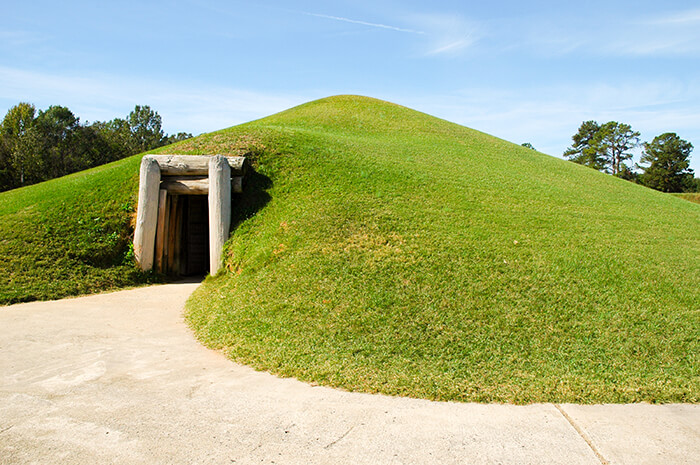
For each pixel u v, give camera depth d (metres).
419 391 5.20
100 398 4.72
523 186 16.20
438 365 5.93
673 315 7.66
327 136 19.27
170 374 5.56
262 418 4.38
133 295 10.30
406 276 8.42
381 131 25.12
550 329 6.95
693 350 6.64
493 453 3.83
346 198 11.98
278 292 8.27
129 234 12.12
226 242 11.30
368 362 5.99
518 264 9.13
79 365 5.76
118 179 14.04
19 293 9.52
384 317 7.14
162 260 12.34
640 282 8.90
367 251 9.36
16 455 3.56
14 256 10.70
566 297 7.97
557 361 6.12
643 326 7.21
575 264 9.37
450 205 12.58
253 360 6.15
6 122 54.38
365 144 19.38
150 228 11.88
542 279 8.59
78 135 55.28
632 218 14.32
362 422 4.36
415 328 6.87
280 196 12.57
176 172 12.34
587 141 77.19
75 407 4.48
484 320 7.11
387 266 8.74
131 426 4.11
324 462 3.61
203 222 15.40
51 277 10.39
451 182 14.95
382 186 13.32
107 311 8.83
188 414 4.41
